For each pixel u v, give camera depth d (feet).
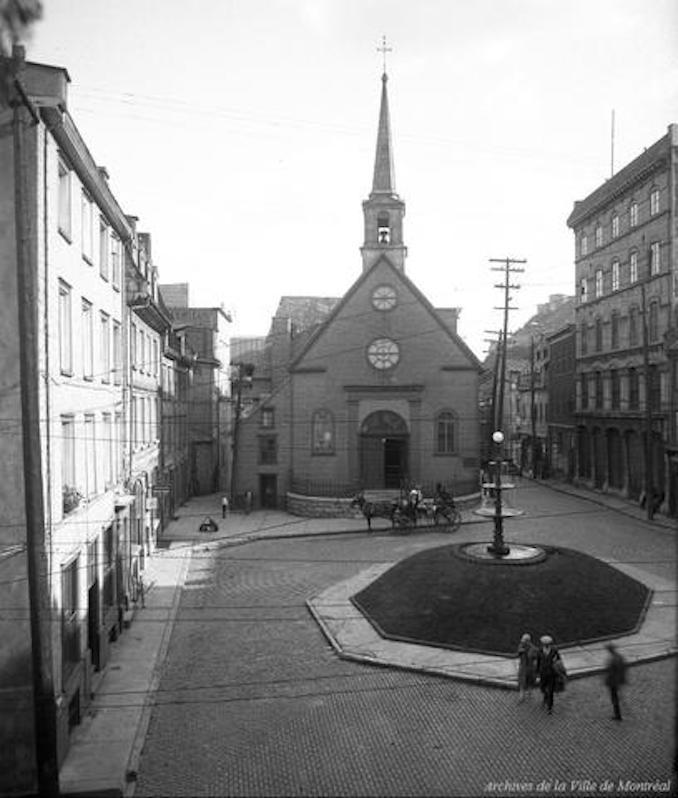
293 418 148.46
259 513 147.02
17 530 47.32
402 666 62.75
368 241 155.43
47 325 48.93
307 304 233.35
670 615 73.82
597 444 169.27
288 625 75.66
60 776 45.93
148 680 61.57
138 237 107.76
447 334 148.97
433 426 148.15
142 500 101.14
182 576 96.68
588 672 59.82
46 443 48.39
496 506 83.61
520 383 242.58
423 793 43.06
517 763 46.24
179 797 43.42
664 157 131.54
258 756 48.16
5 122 47.29
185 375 164.86
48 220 49.52
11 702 46.47
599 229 166.20
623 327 152.25
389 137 158.51
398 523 125.70
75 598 56.65
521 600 71.05
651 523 125.70
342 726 52.24
